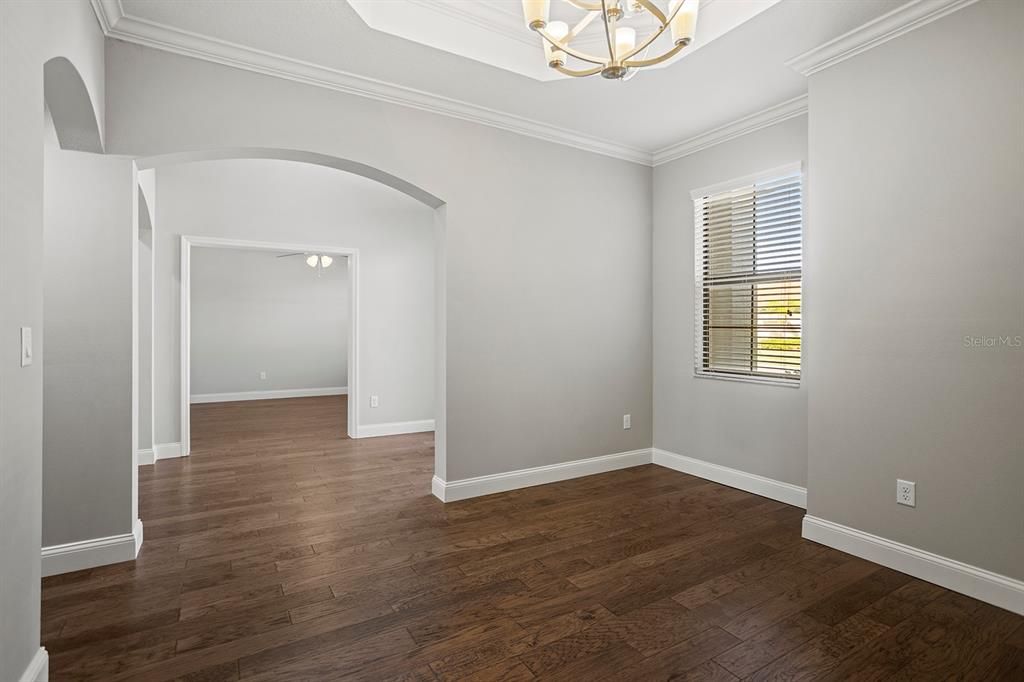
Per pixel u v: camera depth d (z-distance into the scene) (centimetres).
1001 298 219
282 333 968
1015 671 179
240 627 205
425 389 629
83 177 256
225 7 243
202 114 275
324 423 681
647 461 455
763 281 369
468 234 361
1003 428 219
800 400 345
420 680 174
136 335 279
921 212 243
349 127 315
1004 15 217
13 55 140
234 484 403
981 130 224
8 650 141
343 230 576
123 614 214
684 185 425
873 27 253
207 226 506
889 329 255
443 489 359
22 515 150
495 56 299
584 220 416
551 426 402
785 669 180
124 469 265
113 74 257
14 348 144
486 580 245
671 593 232
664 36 289
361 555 273
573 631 203
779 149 354
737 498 363
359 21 254
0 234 135
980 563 226
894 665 183
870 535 263
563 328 407
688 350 424
